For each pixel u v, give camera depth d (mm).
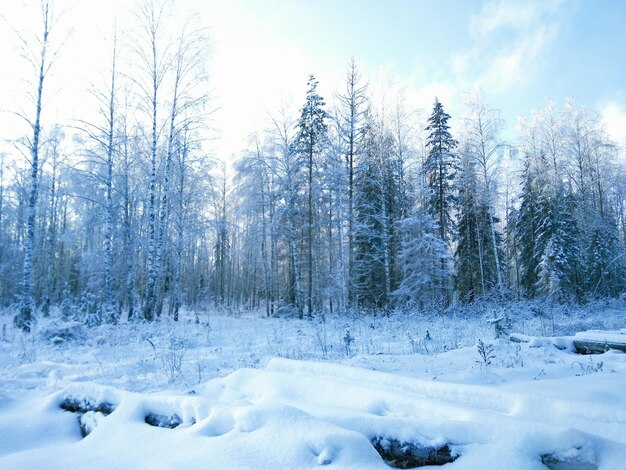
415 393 4598
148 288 16969
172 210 21844
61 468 3420
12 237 34219
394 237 24375
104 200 19484
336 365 5797
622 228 34906
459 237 28172
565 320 15047
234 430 3639
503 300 19656
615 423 3512
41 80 15500
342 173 22172
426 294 21078
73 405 5055
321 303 25438
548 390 5129
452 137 26031
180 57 18766
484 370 7234
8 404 5492
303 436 3309
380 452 3406
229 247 37250
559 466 2986
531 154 28297
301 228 25031
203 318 22281
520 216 29844
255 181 25297
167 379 6879
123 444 3809
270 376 5250
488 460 3023
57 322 12328
